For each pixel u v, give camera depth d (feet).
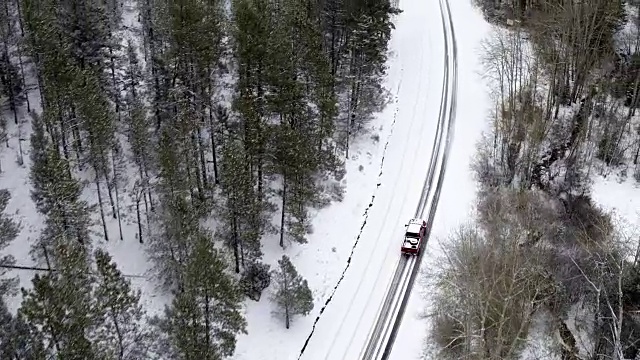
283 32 196.44
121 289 133.69
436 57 276.82
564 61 236.02
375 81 241.14
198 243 140.97
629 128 220.02
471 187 207.92
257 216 174.09
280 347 156.25
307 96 206.08
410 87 258.78
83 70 190.08
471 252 155.84
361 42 217.77
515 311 151.74
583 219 189.37
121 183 188.14
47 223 163.22
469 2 319.06
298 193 182.70
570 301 166.91
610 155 213.46
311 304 160.25
